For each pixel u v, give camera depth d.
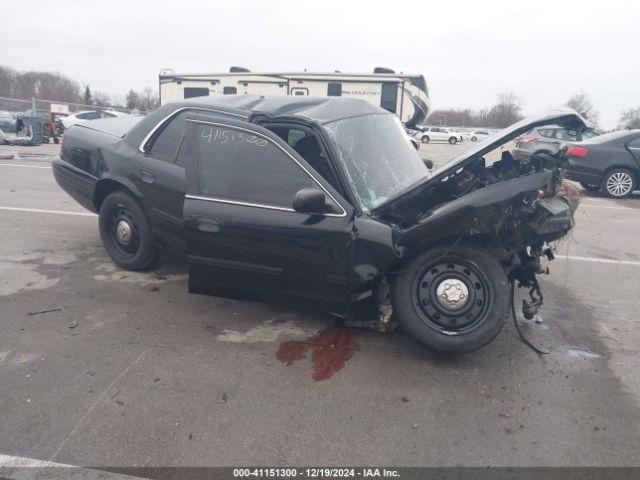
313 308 3.98
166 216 4.83
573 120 3.69
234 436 2.93
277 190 3.93
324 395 3.34
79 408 3.14
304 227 3.80
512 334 4.26
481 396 3.37
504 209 3.43
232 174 4.06
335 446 2.87
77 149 5.62
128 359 3.71
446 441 2.93
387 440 2.92
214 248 4.08
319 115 4.23
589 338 4.23
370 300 3.94
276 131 4.18
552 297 5.11
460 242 3.65
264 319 4.43
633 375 3.68
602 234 7.85
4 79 71.38
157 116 5.11
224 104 4.80
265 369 3.63
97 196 5.46
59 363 3.64
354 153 4.17
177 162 4.80
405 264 3.73
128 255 5.39
